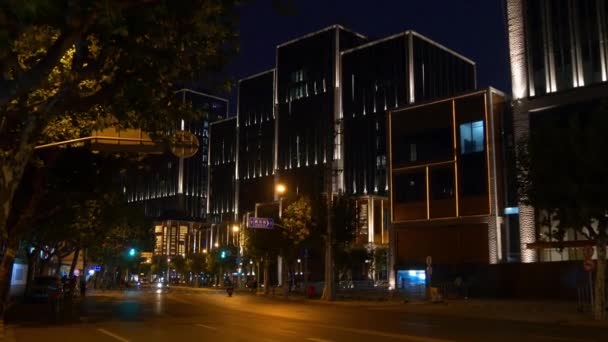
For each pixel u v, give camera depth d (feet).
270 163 452.35
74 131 63.00
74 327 71.51
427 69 388.16
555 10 164.14
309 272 315.37
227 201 497.46
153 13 34.99
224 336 58.85
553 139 84.99
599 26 156.97
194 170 626.23
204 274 429.38
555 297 140.67
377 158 377.09
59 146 65.57
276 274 337.93
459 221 172.24
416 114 185.98
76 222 132.46
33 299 141.38
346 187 385.91
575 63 159.22
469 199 171.32
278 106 443.73
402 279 182.70
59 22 28.86
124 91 41.42
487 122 170.50
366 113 389.39
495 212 166.09
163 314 96.27
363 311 106.42
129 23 35.73
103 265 306.76
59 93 40.88
